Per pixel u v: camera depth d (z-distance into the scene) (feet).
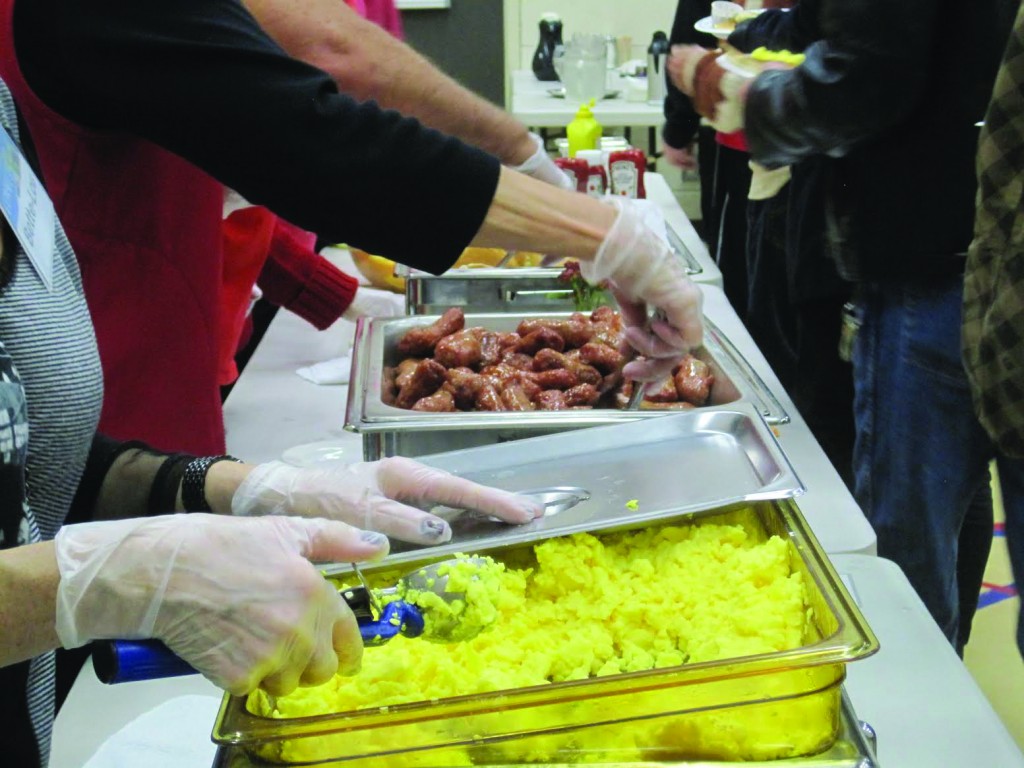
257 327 8.04
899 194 5.10
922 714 3.21
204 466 3.31
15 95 3.32
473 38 15.99
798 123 5.01
